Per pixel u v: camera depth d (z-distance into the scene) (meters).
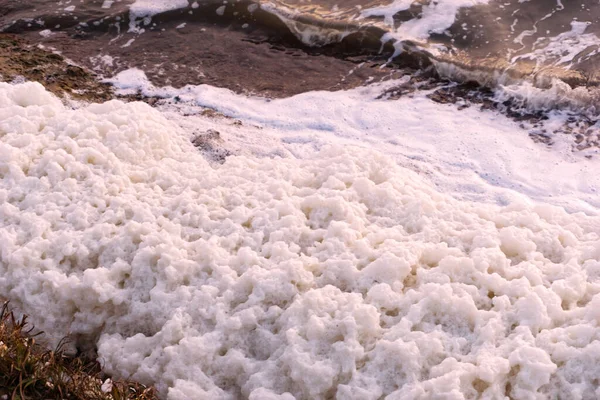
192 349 3.82
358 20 9.13
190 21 9.37
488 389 3.55
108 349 4.03
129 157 5.40
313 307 3.97
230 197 5.07
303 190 5.11
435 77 8.30
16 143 5.16
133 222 4.54
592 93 7.60
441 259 4.38
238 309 4.09
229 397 3.75
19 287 4.23
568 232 4.77
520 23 9.00
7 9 9.59
